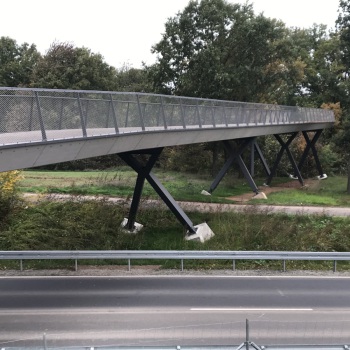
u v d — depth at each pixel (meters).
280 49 33.47
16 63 49.03
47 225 17.12
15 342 8.43
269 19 31.80
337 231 18.19
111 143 12.57
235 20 32.38
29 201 18.95
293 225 18.44
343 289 12.08
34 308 10.32
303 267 14.66
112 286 12.07
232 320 9.66
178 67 33.00
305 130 34.19
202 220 19.06
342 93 38.16
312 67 49.19
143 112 14.25
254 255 13.87
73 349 4.90
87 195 21.77
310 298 11.24
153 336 8.76
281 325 9.41
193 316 9.87
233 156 25.55
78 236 16.41
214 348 4.65
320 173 39.00
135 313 10.03
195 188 26.39
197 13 32.47
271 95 38.66
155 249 16.28
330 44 47.31
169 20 32.97
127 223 17.38
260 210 20.16
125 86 52.06
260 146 39.34
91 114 11.52
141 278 12.90
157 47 33.34
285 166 39.50
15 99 9.01
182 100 16.86
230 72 31.84
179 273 13.49
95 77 42.09
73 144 10.80
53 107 10.15
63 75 40.41
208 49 30.83
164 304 10.65
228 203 22.70
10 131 8.91
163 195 16.97
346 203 24.84
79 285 12.13
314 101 49.84
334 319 9.80
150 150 16.23
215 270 13.90
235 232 17.83
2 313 10.00
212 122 19.34
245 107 22.89
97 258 13.94
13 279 12.65
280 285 12.39
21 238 16.14
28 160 9.50
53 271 13.48
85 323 9.43
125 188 24.36
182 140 17.31
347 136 32.25
